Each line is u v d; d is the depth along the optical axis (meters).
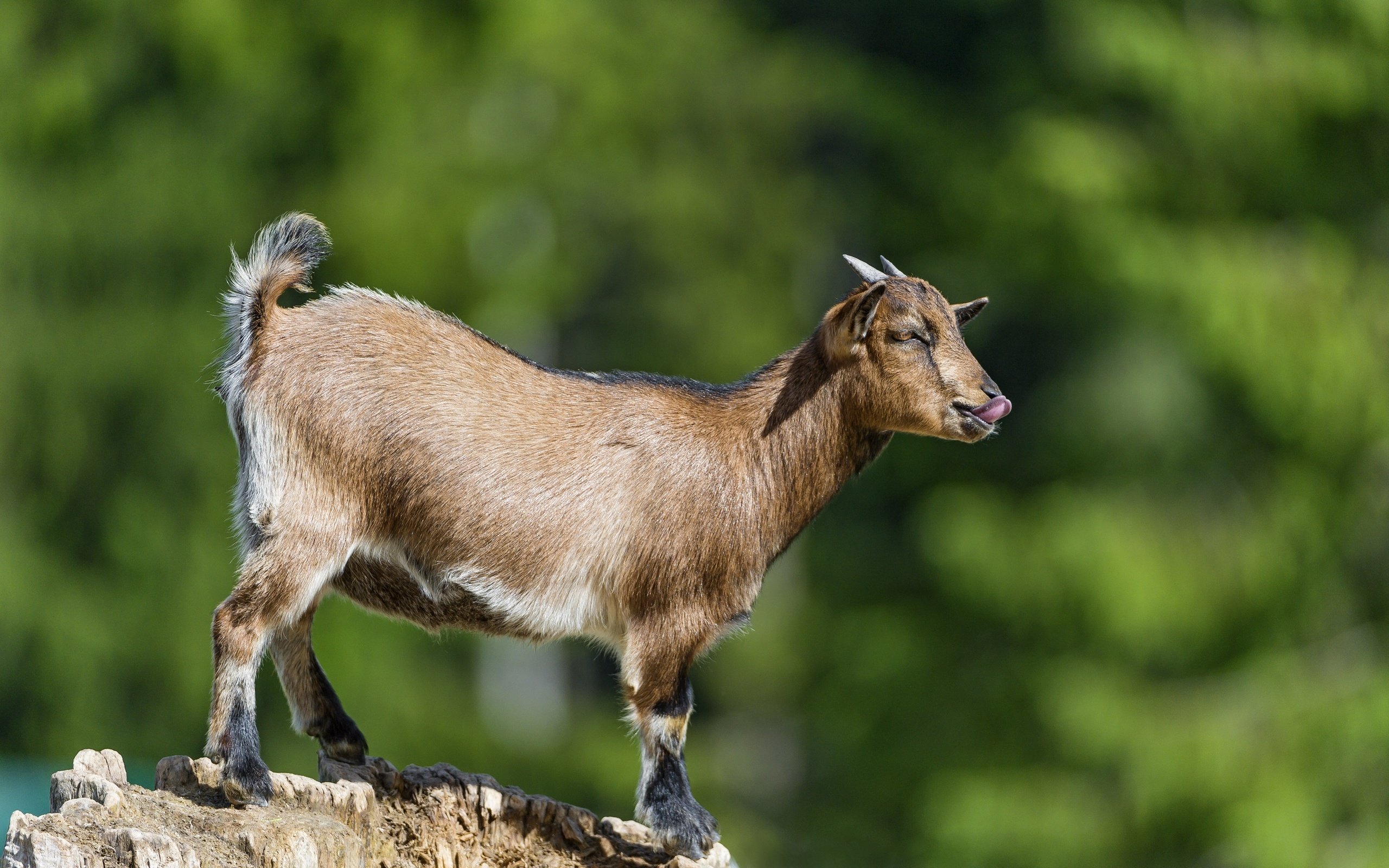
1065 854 35.22
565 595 13.03
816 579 47.97
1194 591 36.06
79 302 40.88
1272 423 34.81
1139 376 40.22
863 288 13.97
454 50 44.69
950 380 13.73
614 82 51.88
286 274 12.45
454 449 12.56
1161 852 34.97
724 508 13.31
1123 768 35.12
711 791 45.78
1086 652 37.56
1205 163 36.28
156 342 39.94
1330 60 34.03
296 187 42.09
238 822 11.93
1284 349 33.66
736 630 13.62
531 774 43.72
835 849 42.34
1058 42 41.28
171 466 39.66
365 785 12.99
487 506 12.65
